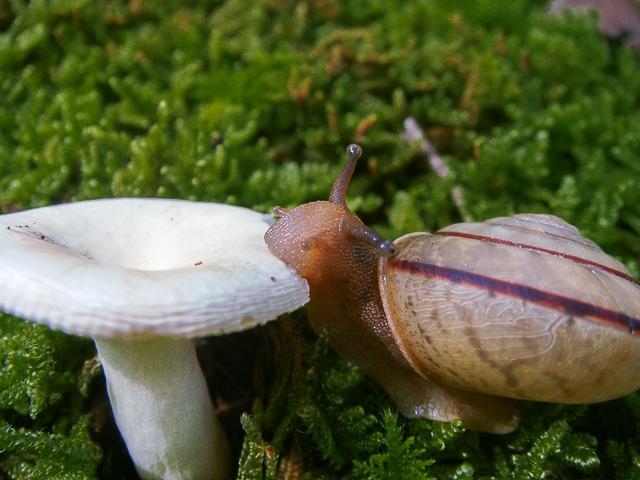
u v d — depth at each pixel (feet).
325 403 0.23
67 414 0.24
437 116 0.37
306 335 0.26
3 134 0.35
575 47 0.42
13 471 0.22
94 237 0.21
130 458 0.24
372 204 0.32
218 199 0.31
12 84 0.37
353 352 0.24
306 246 0.21
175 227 0.22
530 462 0.22
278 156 0.36
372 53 0.38
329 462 0.23
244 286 0.17
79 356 0.25
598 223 0.32
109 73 0.38
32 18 0.38
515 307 0.19
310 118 0.37
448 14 0.45
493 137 0.37
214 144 0.34
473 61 0.40
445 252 0.21
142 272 0.16
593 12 0.45
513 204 0.34
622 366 0.19
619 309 0.19
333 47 0.40
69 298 0.15
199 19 0.41
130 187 0.30
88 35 0.40
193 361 0.21
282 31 0.41
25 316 0.15
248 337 0.28
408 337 0.22
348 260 0.23
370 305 0.23
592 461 0.22
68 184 0.33
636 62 0.44
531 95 0.39
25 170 0.33
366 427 0.22
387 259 0.22
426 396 0.23
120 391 0.20
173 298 0.15
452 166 0.34
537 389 0.20
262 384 0.26
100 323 0.15
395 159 0.34
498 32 0.42
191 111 0.37
